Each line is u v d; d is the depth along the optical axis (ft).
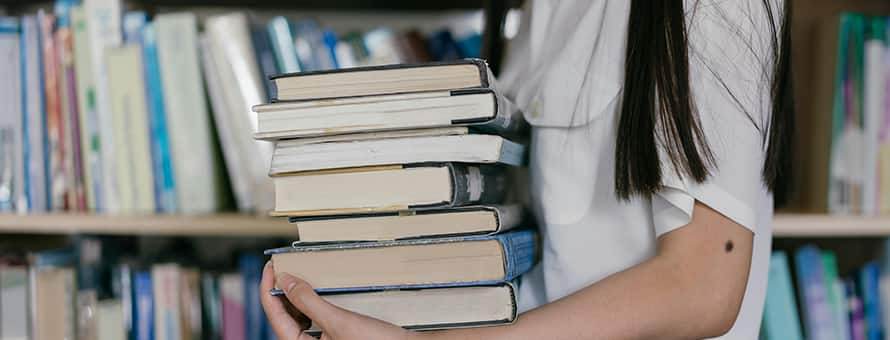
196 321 4.02
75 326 3.98
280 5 4.77
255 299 4.04
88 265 4.24
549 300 2.35
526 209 2.72
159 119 3.87
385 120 1.98
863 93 3.86
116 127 3.89
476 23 4.99
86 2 3.90
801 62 4.27
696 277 1.95
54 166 3.93
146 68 3.87
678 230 1.99
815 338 3.97
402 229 2.01
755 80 2.00
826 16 4.36
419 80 1.99
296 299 1.98
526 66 2.70
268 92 3.84
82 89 3.91
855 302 4.05
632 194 2.04
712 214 1.97
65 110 3.92
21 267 3.97
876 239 4.20
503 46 3.21
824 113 3.97
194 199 3.86
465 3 4.70
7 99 3.94
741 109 1.97
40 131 3.94
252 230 3.77
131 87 3.88
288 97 2.05
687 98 1.95
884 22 3.88
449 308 1.99
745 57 1.99
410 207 1.98
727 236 1.97
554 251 2.30
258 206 3.80
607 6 2.25
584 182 2.24
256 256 4.06
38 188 3.94
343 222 2.03
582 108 2.22
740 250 1.98
